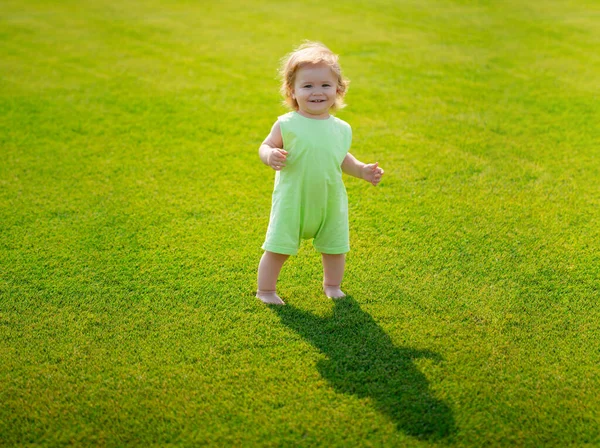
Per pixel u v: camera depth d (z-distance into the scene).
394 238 4.30
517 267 3.94
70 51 9.16
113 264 4.00
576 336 3.31
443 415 2.79
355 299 3.65
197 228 4.46
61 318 3.47
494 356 3.16
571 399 2.88
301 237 3.56
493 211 4.65
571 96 7.18
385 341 3.28
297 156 3.31
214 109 6.90
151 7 12.22
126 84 7.71
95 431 2.71
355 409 2.82
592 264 3.95
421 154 5.71
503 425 2.74
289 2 12.65
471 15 11.55
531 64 8.51
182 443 2.65
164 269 3.96
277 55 9.06
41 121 6.45
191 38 9.98
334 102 3.46
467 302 3.61
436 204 4.79
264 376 3.03
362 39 9.89
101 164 5.50
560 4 12.36
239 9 12.07
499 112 6.75
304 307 3.58
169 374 3.04
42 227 4.45
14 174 5.27
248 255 4.12
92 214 4.64
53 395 2.91
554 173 5.26
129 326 3.40
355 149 5.83
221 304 3.60
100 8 12.11
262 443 2.64
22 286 3.76
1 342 3.27
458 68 8.38
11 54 8.95
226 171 5.39
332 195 3.41
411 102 7.11
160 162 5.56
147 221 4.55
